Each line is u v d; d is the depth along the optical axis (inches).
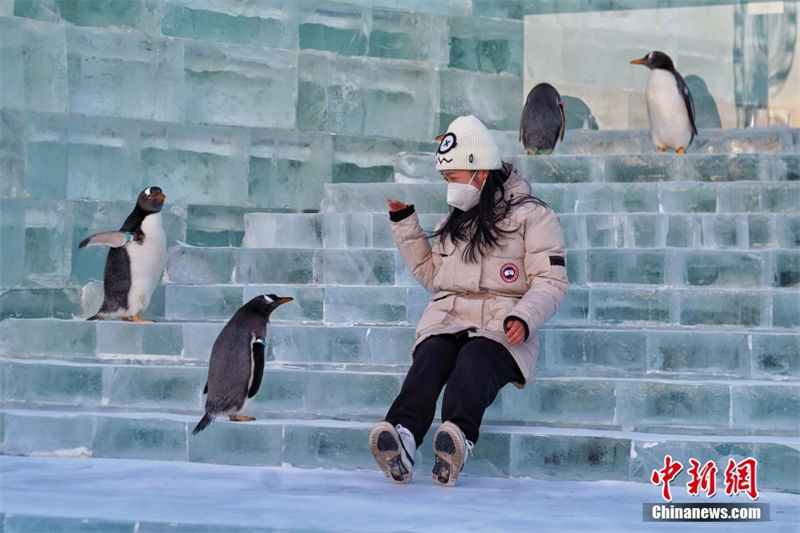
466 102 422.0
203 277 319.3
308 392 238.4
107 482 202.4
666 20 474.0
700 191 322.7
